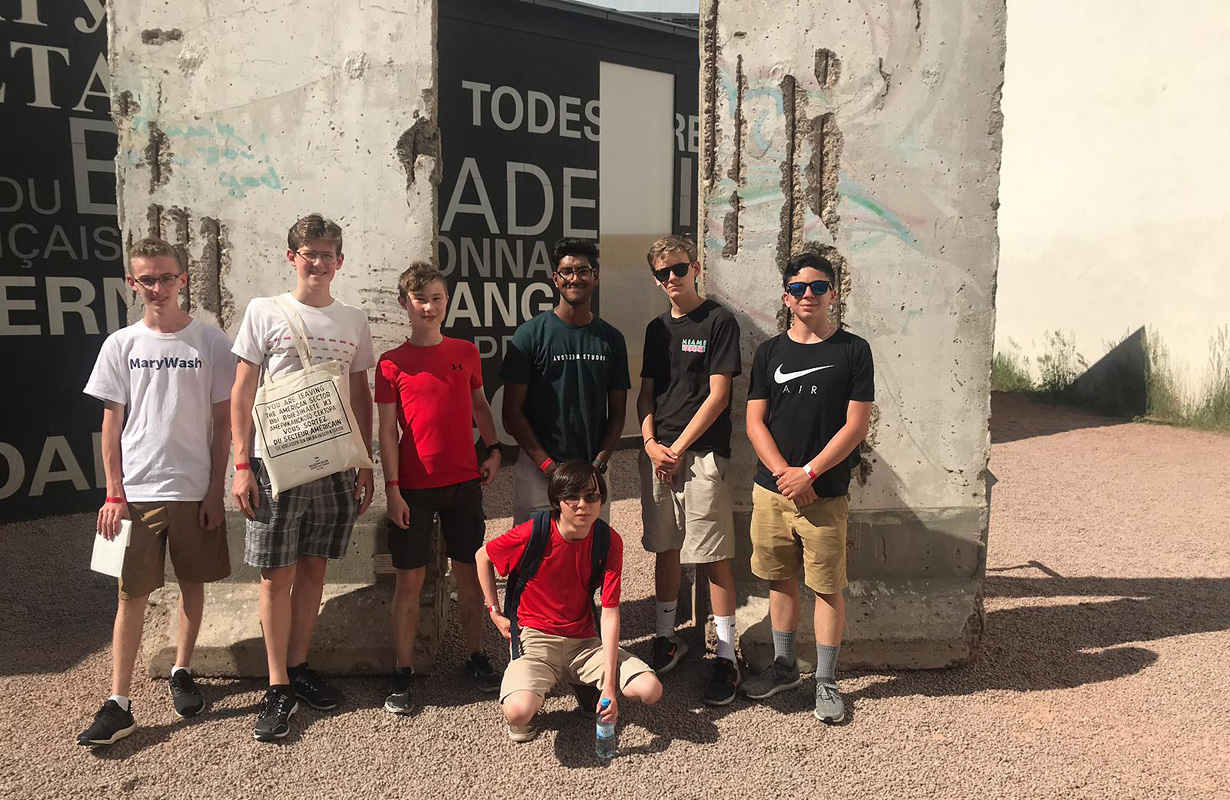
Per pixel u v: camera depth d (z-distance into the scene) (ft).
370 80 11.97
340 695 11.09
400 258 12.28
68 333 19.53
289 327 10.19
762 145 12.26
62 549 17.37
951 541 12.64
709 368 11.50
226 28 11.73
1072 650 12.84
